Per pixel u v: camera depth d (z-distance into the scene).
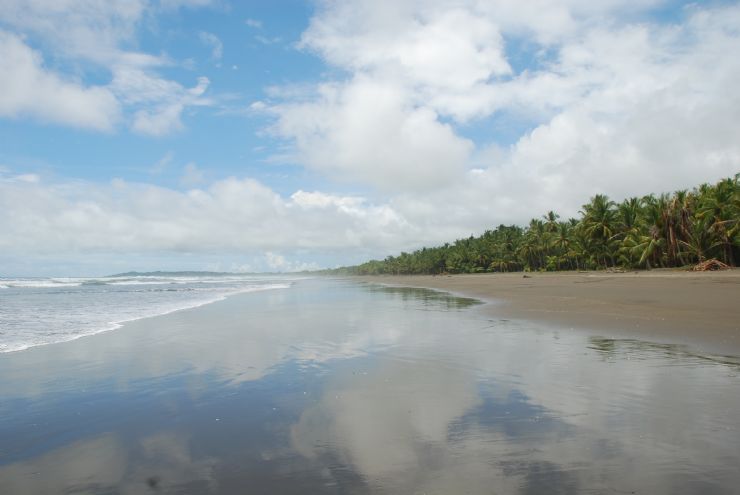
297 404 8.26
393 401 8.24
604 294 31.02
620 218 72.81
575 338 14.15
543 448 5.97
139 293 54.16
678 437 6.16
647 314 19.08
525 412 7.40
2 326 19.77
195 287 77.38
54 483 5.47
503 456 5.78
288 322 20.41
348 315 23.20
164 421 7.54
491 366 10.65
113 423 7.50
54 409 8.27
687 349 11.89
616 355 11.41
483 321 19.33
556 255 95.50
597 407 7.51
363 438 6.56
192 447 6.43
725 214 52.72
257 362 11.82
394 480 5.25
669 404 7.52
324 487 5.14
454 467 5.53
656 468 5.30
